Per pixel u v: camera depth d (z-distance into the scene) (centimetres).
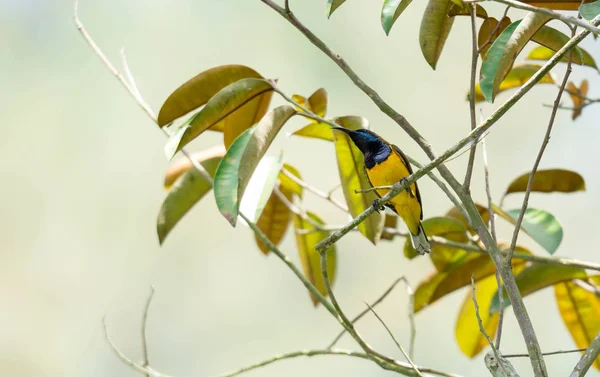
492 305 576
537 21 465
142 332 582
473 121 464
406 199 602
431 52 550
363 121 601
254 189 543
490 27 544
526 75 670
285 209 734
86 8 1441
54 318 1319
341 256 1299
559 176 627
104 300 1334
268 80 540
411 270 1294
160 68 1405
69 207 1373
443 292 643
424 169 439
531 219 596
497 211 598
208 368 1275
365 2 1393
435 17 542
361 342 511
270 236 745
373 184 613
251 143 482
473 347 679
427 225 616
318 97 612
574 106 679
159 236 650
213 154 678
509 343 1182
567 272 579
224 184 469
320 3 1390
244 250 1342
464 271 634
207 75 559
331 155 1291
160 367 1283
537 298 1210
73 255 1355
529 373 1155
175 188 658
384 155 604
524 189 641
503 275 441
